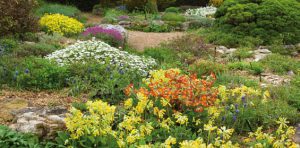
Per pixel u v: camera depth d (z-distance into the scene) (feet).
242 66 37.55
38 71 27.99
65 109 22.91
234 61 40.81
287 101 27.63
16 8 41.29
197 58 42.01
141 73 31.09
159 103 22.18
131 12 74.13
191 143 16.70
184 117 20.24
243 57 42.60
